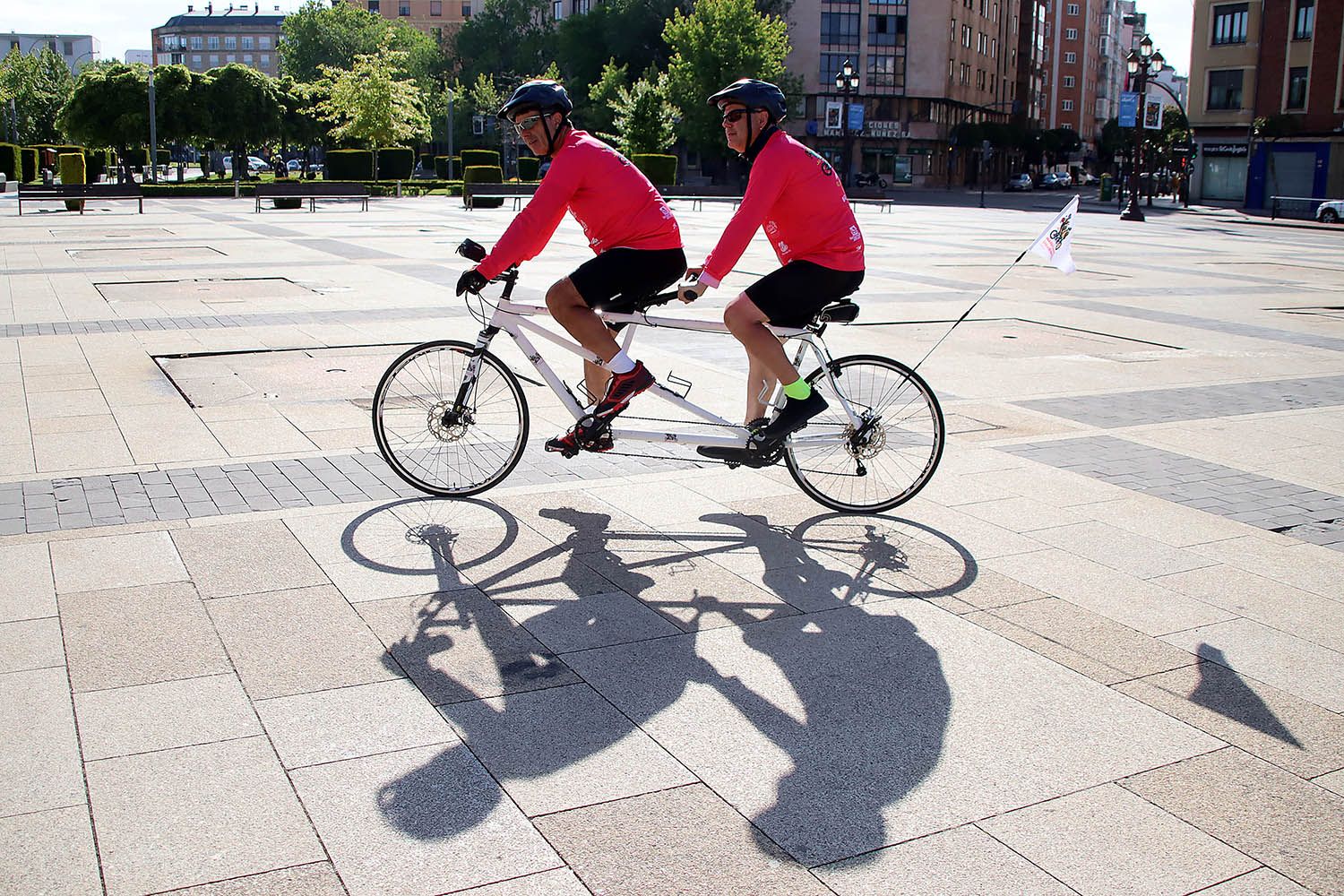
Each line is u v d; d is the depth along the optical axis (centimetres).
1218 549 486
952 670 366
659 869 260
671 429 513
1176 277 1697
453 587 426
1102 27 13988
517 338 515
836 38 7444
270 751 307
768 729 326
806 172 458
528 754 309
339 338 956
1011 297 1356
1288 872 263
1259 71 5509
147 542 463
